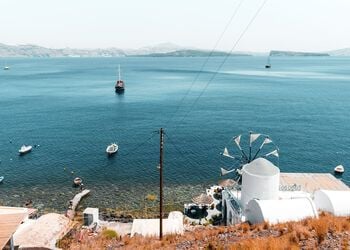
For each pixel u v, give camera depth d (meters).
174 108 142.00
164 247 23.83
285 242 19.27
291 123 113.62
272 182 37.66
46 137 98.25
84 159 79.69
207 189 58.84
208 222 45.25
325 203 33.44
